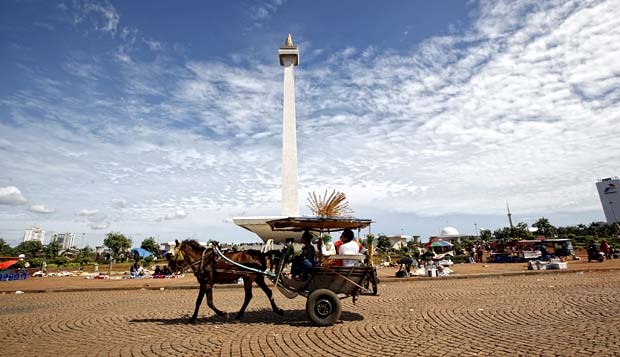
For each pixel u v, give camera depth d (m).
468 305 9.59
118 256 62.16
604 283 13.00
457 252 49.91
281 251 8.85
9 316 10.28
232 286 16.47
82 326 8.48
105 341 6.92
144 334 7.39
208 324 8.23
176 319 9.04
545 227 84.81
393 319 8.10
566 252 33.88
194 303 11.91
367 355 5.45
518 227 80.31
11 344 6.91
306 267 8.09
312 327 7.55
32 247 77.69
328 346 6.04
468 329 6.87
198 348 6.14
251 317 8.98
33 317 10.01
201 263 8.84
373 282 8.16
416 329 7.01
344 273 8.11
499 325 7.11
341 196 18.45
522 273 17.98
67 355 6.04
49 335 7.64
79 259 60.72
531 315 7.94
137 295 14.95
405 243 105.50
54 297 15.12
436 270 18.62
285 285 8.37
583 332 6.25
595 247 25.20
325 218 8.41
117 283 20.33
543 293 11.24
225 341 6.55
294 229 9.76
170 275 26.33
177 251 9.11
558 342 5.71
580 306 8.72
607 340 5.68
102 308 11.42
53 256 74.56
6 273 28.53
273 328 7.57
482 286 14.00
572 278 15.39
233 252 9.18
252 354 5.70
